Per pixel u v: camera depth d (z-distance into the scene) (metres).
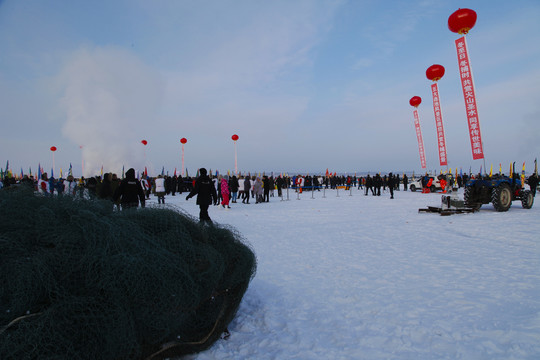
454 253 5.93
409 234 8.04
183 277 2.36
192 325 2.71
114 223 2.44
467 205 12.85
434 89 18.25
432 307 3.50
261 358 2.59
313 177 38.97
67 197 2.86
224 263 2.85
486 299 3.67
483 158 13.64
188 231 2.89
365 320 3.23
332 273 4.83
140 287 2.13
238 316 3.41
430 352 2.63
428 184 29.78
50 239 2.22
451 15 13.88
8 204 2.46
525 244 6.57
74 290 2.08
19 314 1.91
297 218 11.56
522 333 2.87
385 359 2.54
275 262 5.54
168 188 28.27
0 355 1.73
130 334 2.08
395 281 4.39
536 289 3.94
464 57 14.02
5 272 1.96
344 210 14.30
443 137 18.06
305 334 2.98
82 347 1.96
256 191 19.33
